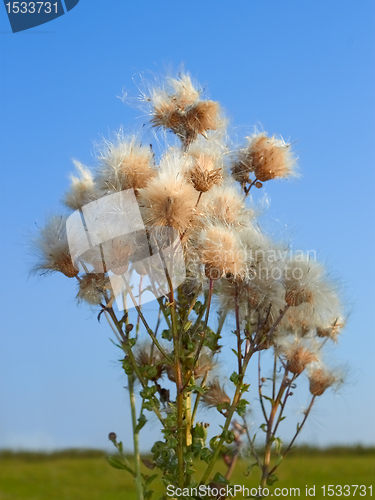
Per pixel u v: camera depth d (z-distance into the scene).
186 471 0.32
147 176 0.33
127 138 0.35
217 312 0.36
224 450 0.34
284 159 0.35
